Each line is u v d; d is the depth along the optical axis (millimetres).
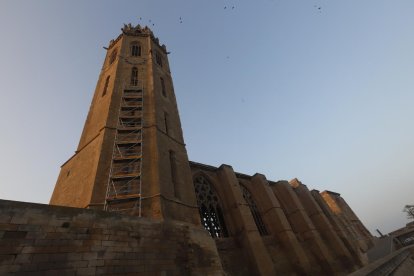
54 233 7914
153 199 14242
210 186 26375
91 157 17156
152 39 33000
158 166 16109
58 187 19062
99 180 14578
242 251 21609
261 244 21281
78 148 20219
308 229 29422
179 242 11836
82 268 7902
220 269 12664
